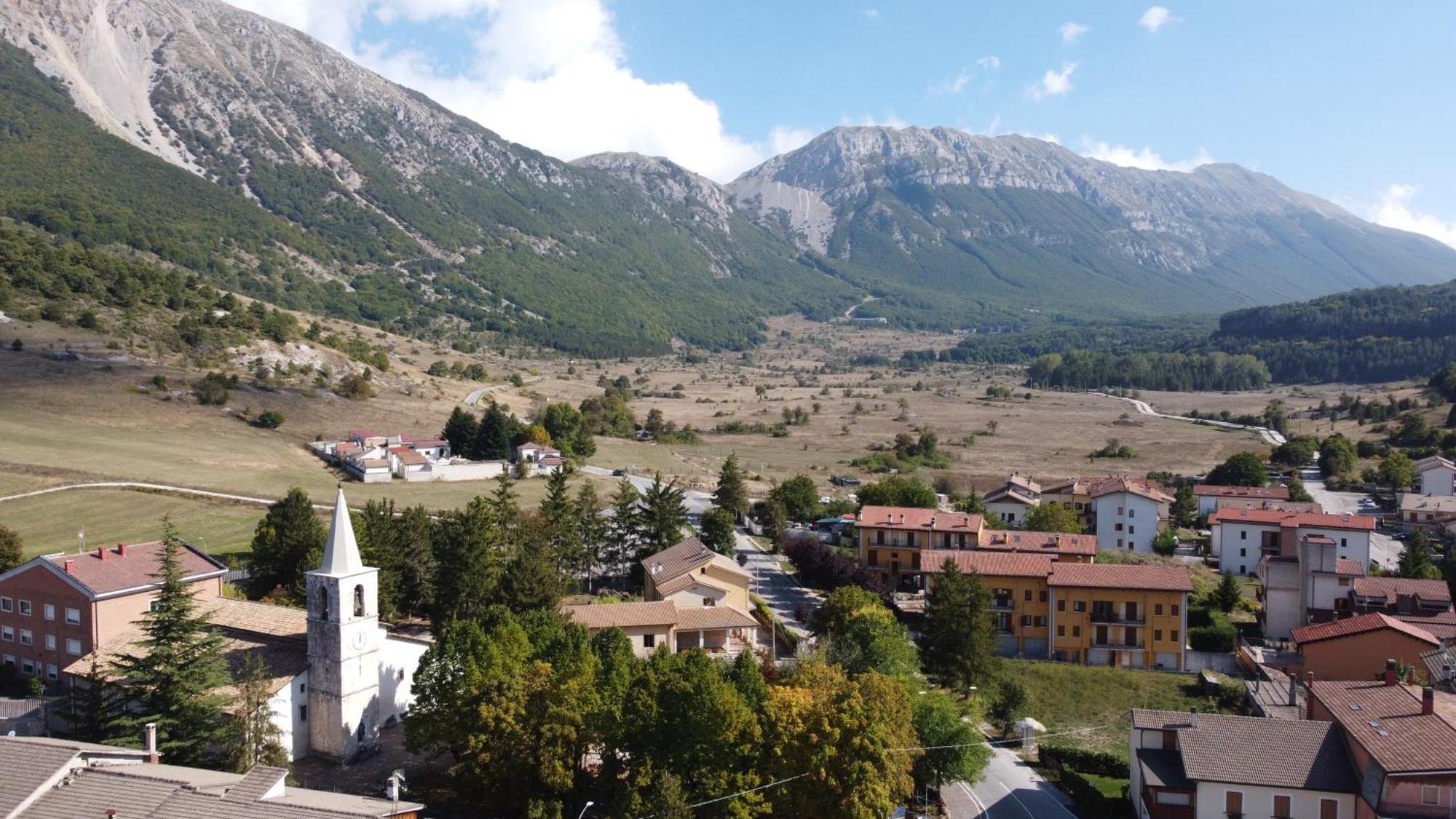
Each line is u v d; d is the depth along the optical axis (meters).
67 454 155.88
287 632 76.44
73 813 47.72
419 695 69.44
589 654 70.50
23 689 83.25
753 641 99.62
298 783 66.62
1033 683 105.56
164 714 64.12
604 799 65.00
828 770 63.28
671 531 126.25
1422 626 102.81
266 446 188.00
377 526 104.25
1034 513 157.25
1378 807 60.62
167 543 72.81
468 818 63.75
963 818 73.81
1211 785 66.19
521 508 154.00
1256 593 140.00
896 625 101.06
